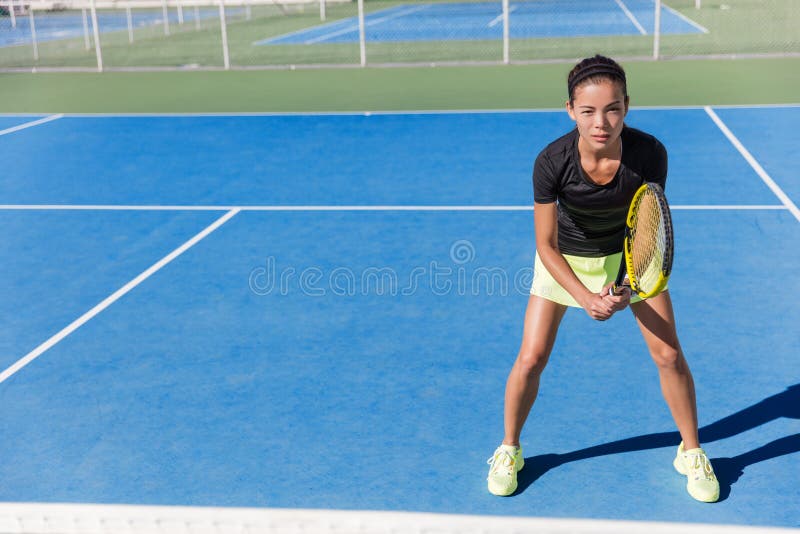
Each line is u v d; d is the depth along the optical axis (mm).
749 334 4988
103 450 3984
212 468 3799
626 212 3256
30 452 3982
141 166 9836
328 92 14672
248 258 6641
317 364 4820
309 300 5766
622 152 3088
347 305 5660
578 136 3098
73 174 9578
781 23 21688
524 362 3426
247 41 22797
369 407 4309
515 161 9375
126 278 6309
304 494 3576
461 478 3656
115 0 35250
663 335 3354
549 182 3178
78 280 6309
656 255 3047
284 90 15031
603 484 3580
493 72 16141
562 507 3432
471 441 3953
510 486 3506
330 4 35094
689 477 3475
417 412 4242
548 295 3424
